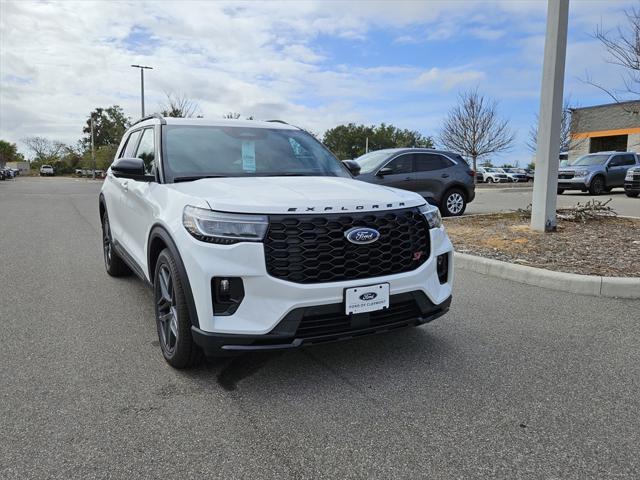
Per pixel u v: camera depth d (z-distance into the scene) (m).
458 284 5.78
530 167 59.00
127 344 3.96
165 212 3.48
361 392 3.16
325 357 3.71
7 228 10.98
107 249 6.29
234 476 2.32
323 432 2.69
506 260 6.46
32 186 37.28
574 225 9.08
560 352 3.80
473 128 34.19
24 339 4.05
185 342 3.26
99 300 5.17
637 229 8.62
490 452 2.51
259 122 5.00
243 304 2.96
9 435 2.63
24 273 6.41
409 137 89.44
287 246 3.00
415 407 2.97
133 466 2.38
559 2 7.65
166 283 3.52
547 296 5.29
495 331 4.25
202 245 3.01
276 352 3.79
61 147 115.62
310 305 2.99
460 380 3.33
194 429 2.71
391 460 2.44
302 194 3.28
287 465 2.40
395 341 4.02
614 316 4.63
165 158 4.09
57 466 2.38
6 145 112.12
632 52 8.80
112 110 99.94
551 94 7.88
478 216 10.89
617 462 2.43
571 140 34.22
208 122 4.68
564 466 2.40
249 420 2.81
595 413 2.90
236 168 4.18
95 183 45.62
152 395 3.10
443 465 2.40
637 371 3.46
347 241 3.09
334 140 91.00
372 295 3.14
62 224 11.80
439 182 11.47
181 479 2.29
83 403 2.99
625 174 20.38
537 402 3.03
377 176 10.84
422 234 3.47
